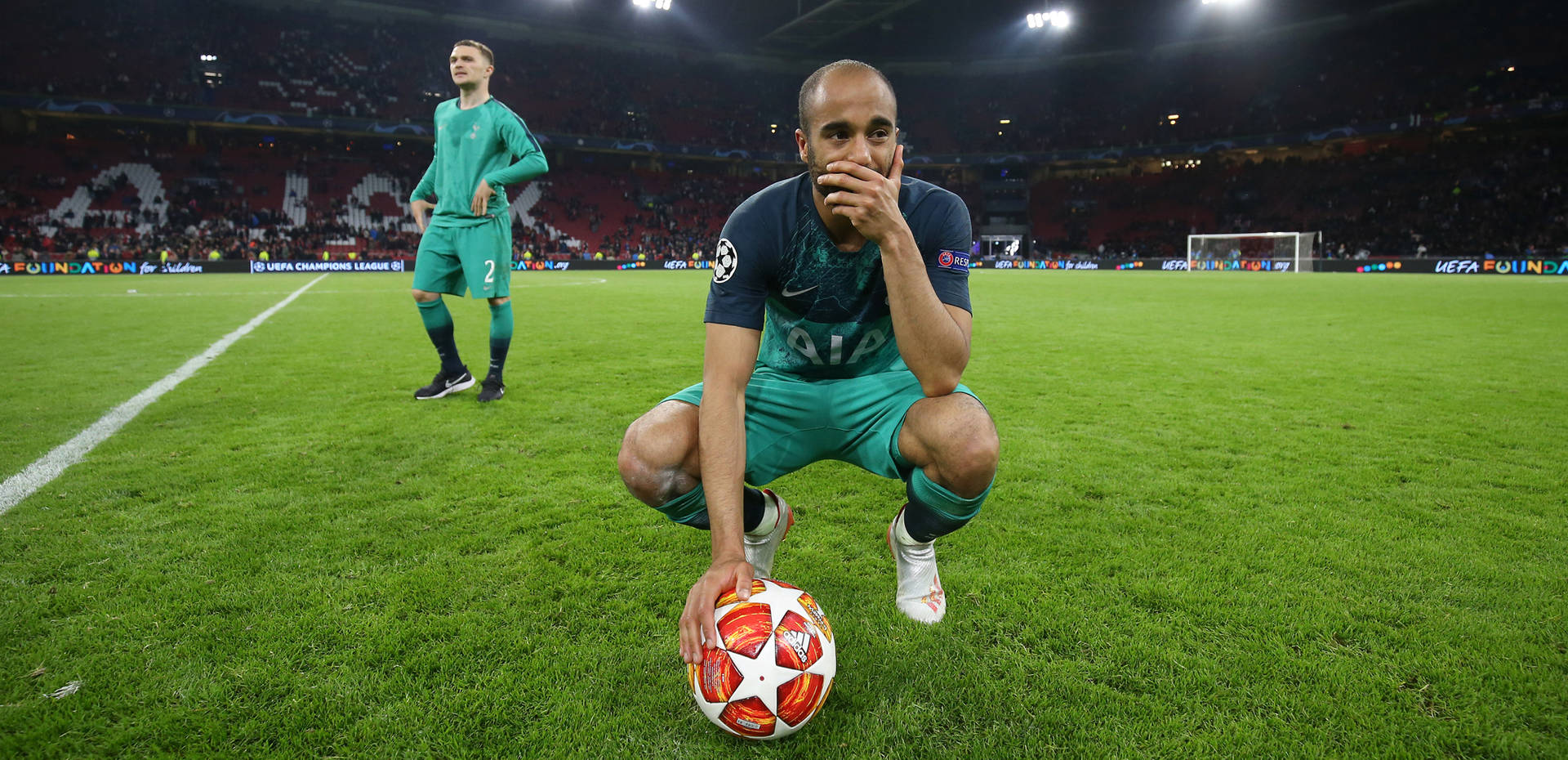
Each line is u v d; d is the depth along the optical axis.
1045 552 2.40
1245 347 7.41
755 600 1.54
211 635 1.89
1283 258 33.75
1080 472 3.29
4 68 30.11
